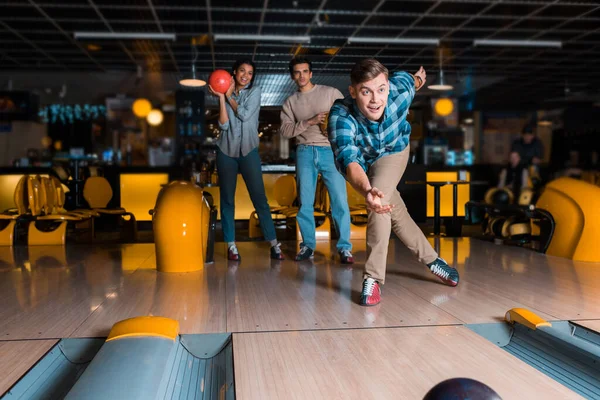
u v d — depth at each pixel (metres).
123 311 2.69
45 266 4.11
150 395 1.57
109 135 16.84
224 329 2.37
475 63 11.45
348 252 4.16
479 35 9.30
